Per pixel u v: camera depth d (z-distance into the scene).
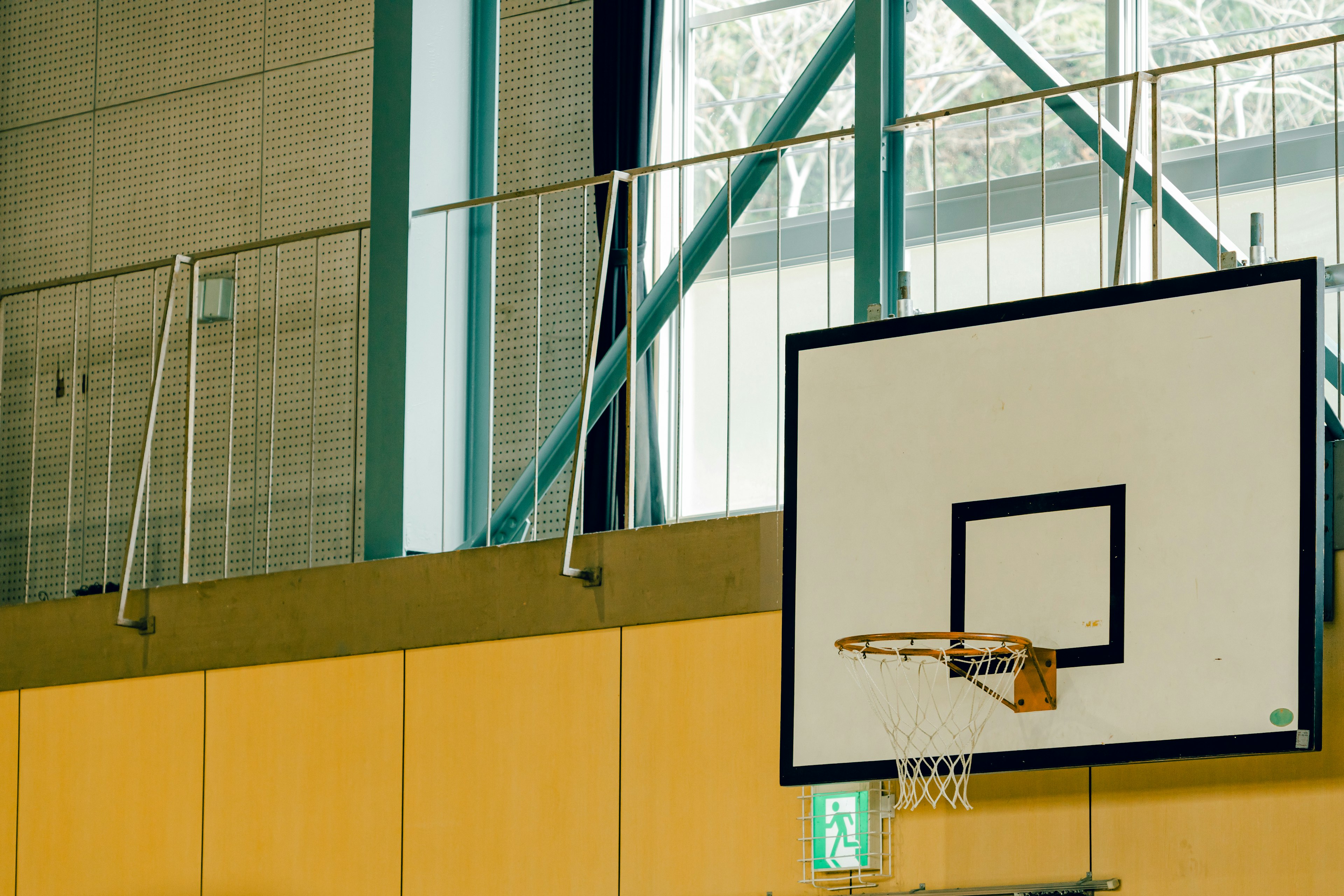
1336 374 7.16
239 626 8.16
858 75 7.15
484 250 8.98
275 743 7.95
